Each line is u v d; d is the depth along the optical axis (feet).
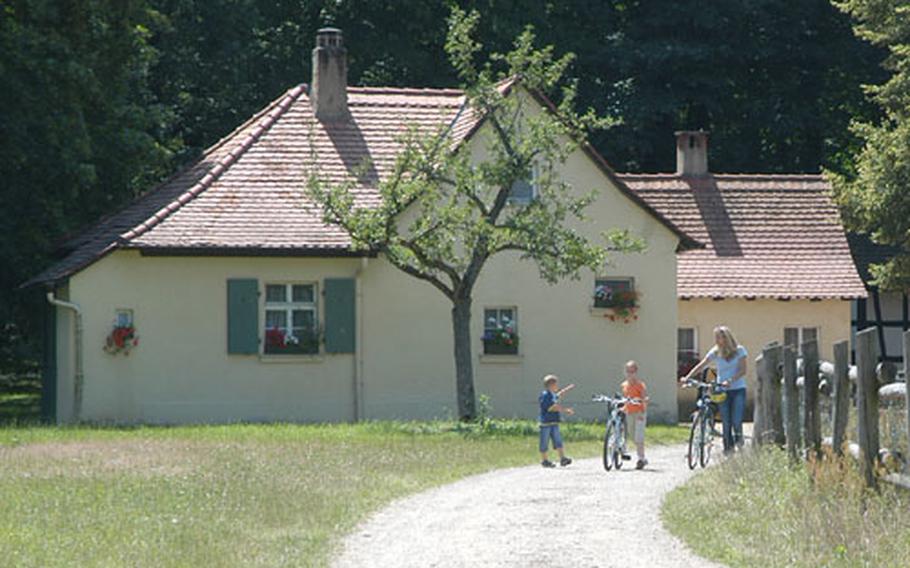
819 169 211.82
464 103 144.87
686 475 84.58
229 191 134.21
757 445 80.38
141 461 87.81
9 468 83.76
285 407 132.05
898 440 59.93
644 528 62.49
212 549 57.31
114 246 126.93
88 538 59.72
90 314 127.95
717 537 59.31
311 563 54.70
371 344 133.69
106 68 147.95
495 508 68.90
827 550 55.83
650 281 141.49
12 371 168.86
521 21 190.49
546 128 119.14
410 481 80.23
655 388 141.49
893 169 154.92
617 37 196.44
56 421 131.44
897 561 53.57
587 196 123.85
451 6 190.49
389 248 118.93
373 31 191.83
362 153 141.18
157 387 129.39
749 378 160.76
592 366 139.95
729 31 199.21
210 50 181.27
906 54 158.20
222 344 130.82
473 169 120.78
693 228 167.53
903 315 177.17
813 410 71.00
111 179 148.56
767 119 203.92
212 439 104.99
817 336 162.61
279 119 143.23
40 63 138.41
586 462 94.22
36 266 143.74
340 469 84.79
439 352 135.23
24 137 139.54
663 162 205.67
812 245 166.61
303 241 130.93
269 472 82.12
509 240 119.44
